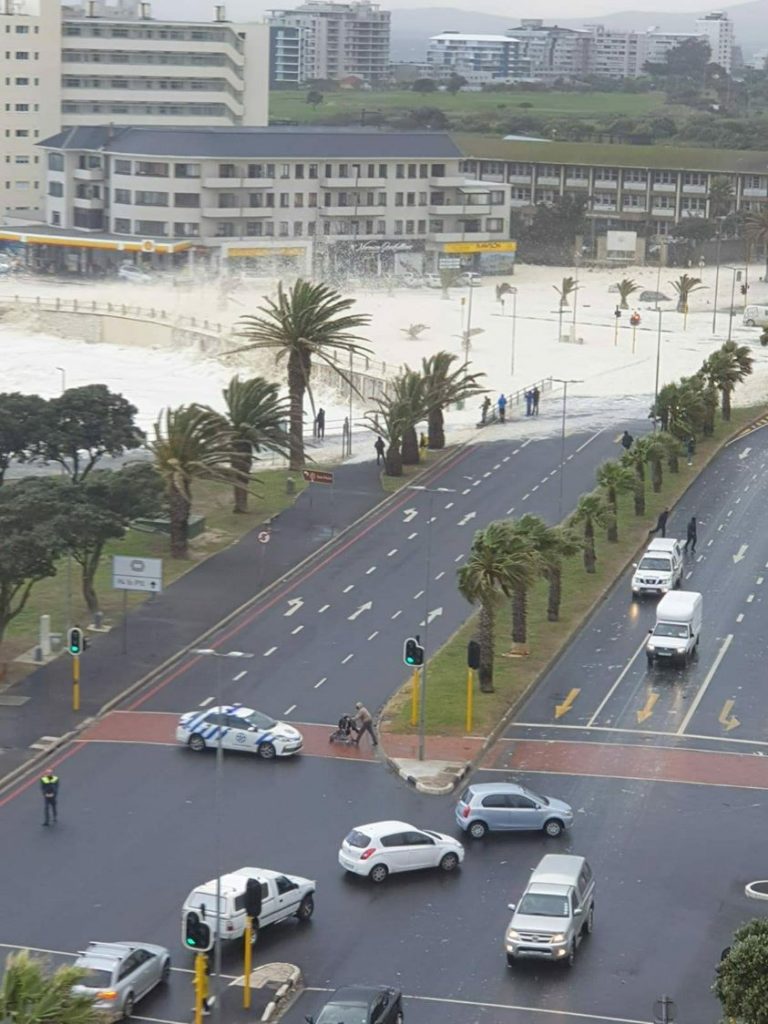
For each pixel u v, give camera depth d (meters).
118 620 130.12
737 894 85.69
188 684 117.62
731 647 127.81
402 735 108.12
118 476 134.50
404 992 74.69
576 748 107.06
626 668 122.69
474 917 82.62
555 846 91.88
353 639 127.38
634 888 86.38
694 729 110.44
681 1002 73.88
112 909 83.31
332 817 95.44
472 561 114.62
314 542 153.00
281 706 113.75
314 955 78.38
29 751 104.75
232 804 97.12
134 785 99.94
